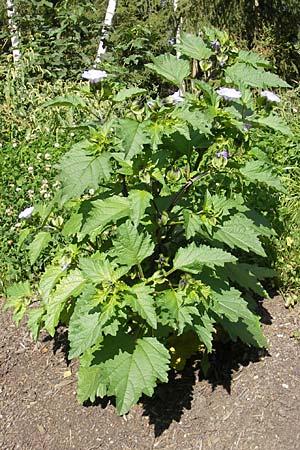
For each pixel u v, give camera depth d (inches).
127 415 122.0
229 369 129.0
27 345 141.7
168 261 113.3
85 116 240.8
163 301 103.3
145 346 105.9
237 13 368.8
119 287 100.1
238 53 118.9
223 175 120.6
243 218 115.0
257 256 153.0
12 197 194.2
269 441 114.6
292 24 372.5
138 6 440.8
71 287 113.4
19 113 261.3
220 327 130.8
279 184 112.7
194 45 117.1
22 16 345.1
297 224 168.7
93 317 100.8
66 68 318.0
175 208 113.3
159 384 126.3
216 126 111.1
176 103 106.9
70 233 111.9
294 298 146.8
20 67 298.8
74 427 121.6
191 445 116.0
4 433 122.6
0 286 163.2
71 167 96.0
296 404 120.2
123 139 94.1
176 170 104.4
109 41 347.3
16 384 132.6
